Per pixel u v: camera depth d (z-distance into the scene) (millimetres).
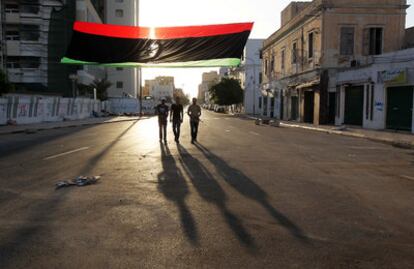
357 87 31094
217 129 27031
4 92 30953
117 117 52062
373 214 6312
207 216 6102
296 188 8117
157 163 11258
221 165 10984
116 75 88312
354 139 20828
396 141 18594
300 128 31109
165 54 18250
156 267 4258
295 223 5809
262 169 10375
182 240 5059
